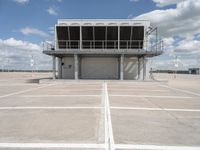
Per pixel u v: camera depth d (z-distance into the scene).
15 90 15.25
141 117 6.66
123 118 6.48
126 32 24.28
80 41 23.94
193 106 8.80
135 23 24.33
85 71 25.83
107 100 10.18
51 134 4.90
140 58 25.34
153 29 23.17
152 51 22.16
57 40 24.61
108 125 5.68
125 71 25.44
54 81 22.52
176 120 6.34
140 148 4.11
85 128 5.39
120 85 20.09
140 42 24.56
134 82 21.98
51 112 7.34
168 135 4.90
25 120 6.20
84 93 13.12
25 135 4.83
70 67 25.72
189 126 5.69
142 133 5.02
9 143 4.34
